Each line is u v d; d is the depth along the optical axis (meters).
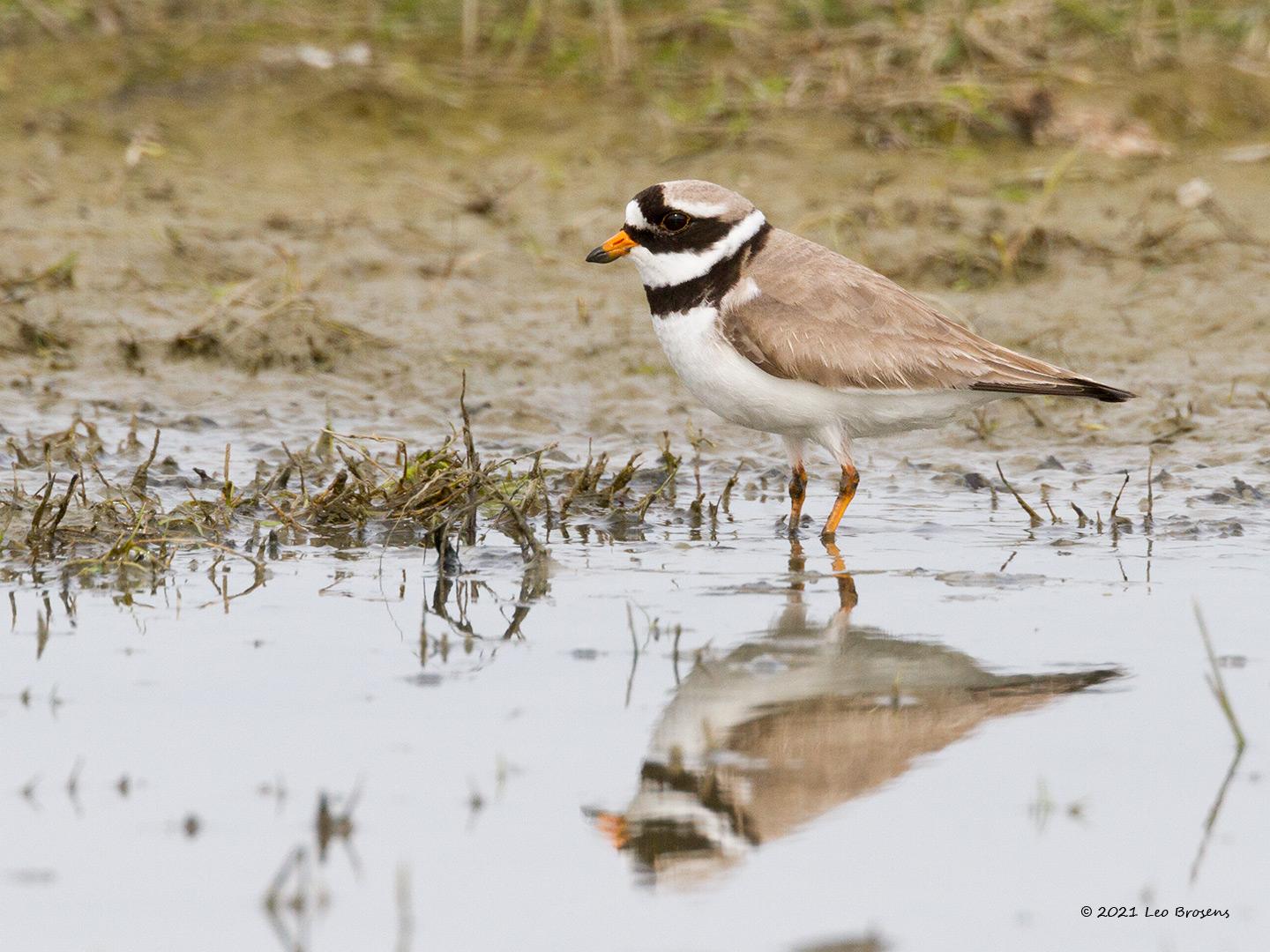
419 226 17.36
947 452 13.21
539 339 15.34
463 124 19.16
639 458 12.88
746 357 10.73
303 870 6.25
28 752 7.37
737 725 7.64
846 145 18.72
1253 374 14.42
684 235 10.93
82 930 5.97
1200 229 17.06
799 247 11.07
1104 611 9.24
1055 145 18.94
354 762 7.29
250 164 18.44
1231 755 7.31
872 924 6.03
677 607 9.38
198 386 14.40
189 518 10.88
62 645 8.70
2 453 12.53
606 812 6.83
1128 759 7.30
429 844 6.58
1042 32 20.22
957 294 16.08
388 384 14.53
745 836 6.68
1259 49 20.16
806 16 20.69
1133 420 13.62
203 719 7.73
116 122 18.94
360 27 20.73
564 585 9.84
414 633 8.94
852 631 8.93
